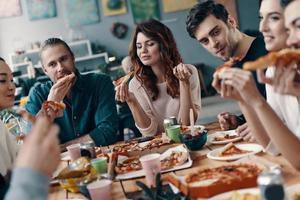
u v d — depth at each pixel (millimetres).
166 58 2582
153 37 2537
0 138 1936
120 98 2551
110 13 7289
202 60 7547
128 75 2703
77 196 1494
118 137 2805
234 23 2271
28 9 7113
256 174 1240
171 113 2605
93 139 2443
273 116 1321
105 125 2533
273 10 1491
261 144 1555
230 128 2148
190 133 1924
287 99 1589
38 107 2650
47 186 873
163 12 7402
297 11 1284
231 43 2223
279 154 1539
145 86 2639
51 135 917
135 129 3252
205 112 5941
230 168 1369
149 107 2627
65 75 2561
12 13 7078
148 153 1914
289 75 1207
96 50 7180
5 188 1551
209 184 1239
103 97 2621
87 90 2629
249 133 1793
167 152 1824
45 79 6078
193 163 1644
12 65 6852
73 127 2623
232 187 1215
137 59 2648
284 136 1319
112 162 1680
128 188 1460
